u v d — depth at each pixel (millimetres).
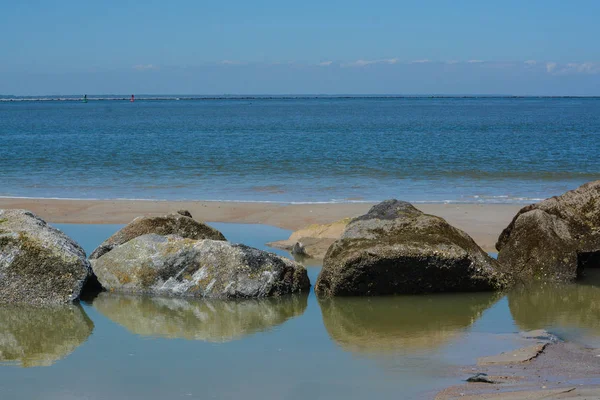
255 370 7809
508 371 7469
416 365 7824
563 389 6680
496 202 20562
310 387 7234
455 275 11305
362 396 6930
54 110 156125
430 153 37281
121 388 7328
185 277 11438
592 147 41469
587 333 9133
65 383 7492
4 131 65125
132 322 9930
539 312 10281
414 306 10680
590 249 12641
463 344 8648
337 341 8898
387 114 114875
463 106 179250
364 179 26234
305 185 24703
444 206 19484
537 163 31812
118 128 70438
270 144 45531
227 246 11602
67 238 11836
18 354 8516
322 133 59344
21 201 20828
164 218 13070
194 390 7230
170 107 185375
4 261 11055
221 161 33000
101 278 11742
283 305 10812
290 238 15164
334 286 11164
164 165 31328
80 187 24547
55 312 10469
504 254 12781
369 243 11336
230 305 10836
